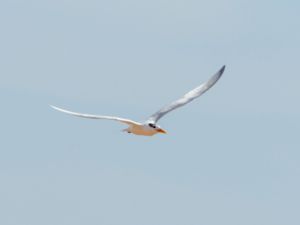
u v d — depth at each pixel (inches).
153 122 1067.9
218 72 1067.3
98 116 901.2
